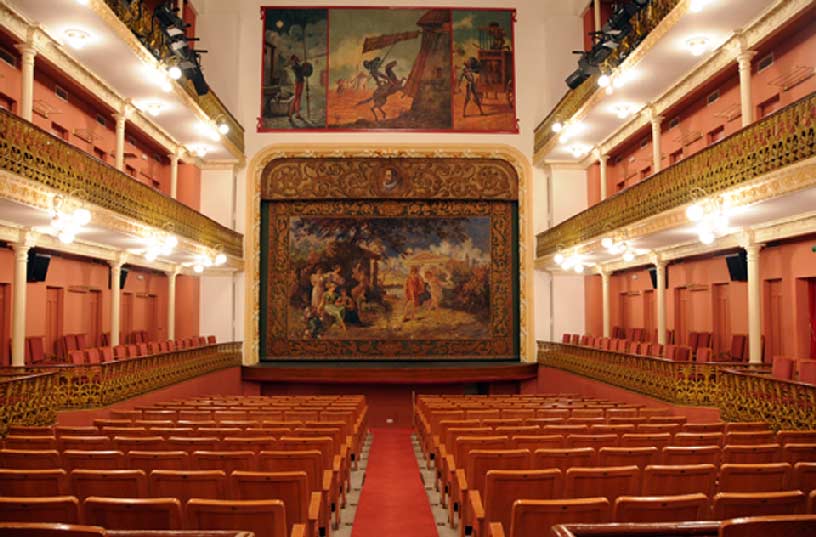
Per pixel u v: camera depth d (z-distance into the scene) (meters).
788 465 5.95
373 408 25.50
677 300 22.14
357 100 27.00
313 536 6.19
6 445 7.82
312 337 26.81
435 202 27.25
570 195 27.09
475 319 27.03
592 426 9.19
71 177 13.58
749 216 14.67
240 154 26.33
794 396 10.32
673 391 14.01
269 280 26.95
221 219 26.30
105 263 21.16
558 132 24.44
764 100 16.28
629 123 22.67
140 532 3.54
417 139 26.95
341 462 9.59
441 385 25.72
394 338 26.89
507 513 5.77
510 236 27.38
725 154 13.71
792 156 11.45
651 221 17.20
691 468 5.93
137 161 22.64
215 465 6.93
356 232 27.06
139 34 17.39
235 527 4.81
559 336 26.95
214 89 26.66
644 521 4.59
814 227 14.04
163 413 11.84
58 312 18.77
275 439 7.95
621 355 17.14
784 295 16.41
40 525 3.46
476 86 27.20
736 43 15.91
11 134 11.38
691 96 19.23
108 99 18.88
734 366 14.12
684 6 15.02
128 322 22.84
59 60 16.33
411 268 27.03
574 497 5.80
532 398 17.30
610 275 25.89
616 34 18.44
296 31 27.12
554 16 27.19
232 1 27.03
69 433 8.95
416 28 27.23
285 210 27.11
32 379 11.62
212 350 21.80
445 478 9.48
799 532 3.41
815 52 14.32
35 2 14.02
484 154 27.09
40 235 15.87
